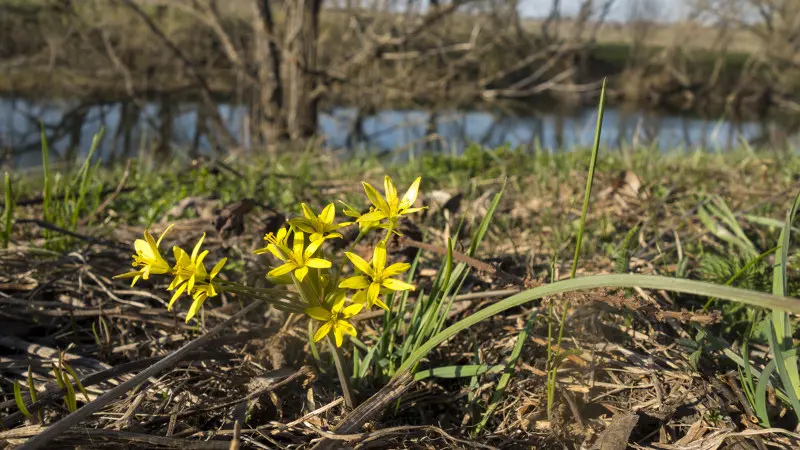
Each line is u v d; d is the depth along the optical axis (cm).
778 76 551
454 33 395
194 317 47
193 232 63
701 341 40
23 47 419
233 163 117
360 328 45
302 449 34
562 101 498
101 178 100
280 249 30
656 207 69
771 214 65
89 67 405
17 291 50
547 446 35
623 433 34
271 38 246
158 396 38
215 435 35
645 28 580
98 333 47
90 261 53
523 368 39
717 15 547
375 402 35
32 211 77
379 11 309
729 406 36
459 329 32
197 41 418
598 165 94
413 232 51
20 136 317
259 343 43
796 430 34
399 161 133
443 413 39
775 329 35
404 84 302
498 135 379
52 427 29
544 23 400
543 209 74
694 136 362
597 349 41
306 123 252
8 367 41
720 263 49
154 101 394
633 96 549
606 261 54
